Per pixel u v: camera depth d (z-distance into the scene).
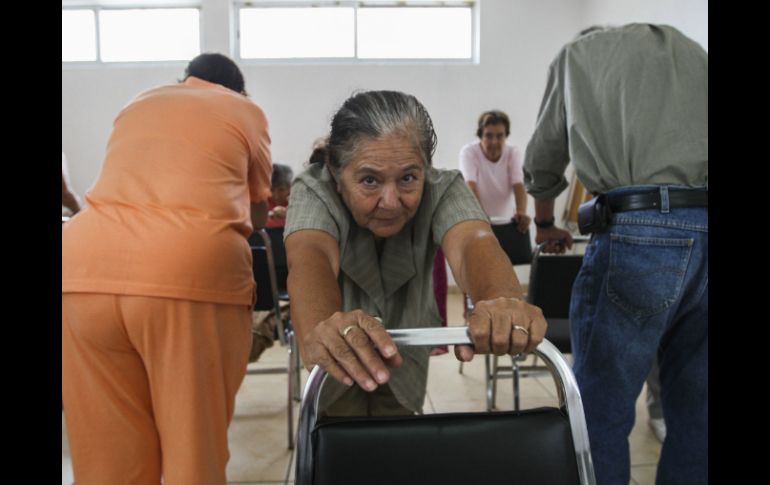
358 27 4.87
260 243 2.51
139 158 1.18
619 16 4.16
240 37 4.85
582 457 0.75
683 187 1.21
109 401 1.16
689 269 1.21
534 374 2.25
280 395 2.64
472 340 0.68
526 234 2.68
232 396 1.26
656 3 3.59
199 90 1.32
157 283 1.10
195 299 1.13
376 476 0.72
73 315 1.12
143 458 1.20
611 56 1.30
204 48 4.71
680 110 1.23
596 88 1.31
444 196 1.03
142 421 1.20
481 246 0.90
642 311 1.24
